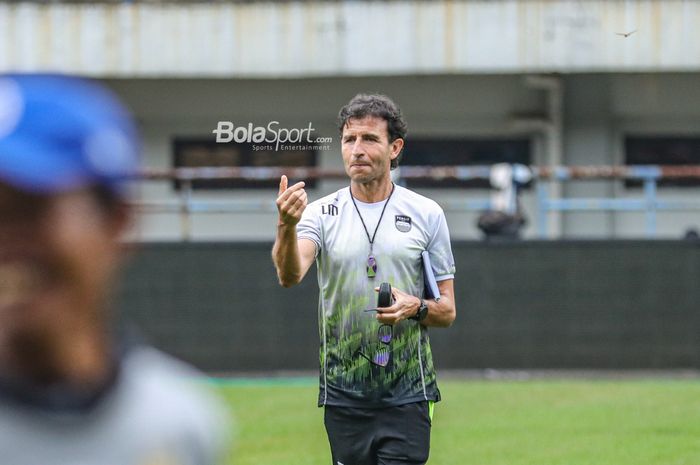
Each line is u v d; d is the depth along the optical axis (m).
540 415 29.02
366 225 14.98
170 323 37.12
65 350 4.89
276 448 25.08
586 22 44.31
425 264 15.03
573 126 47.25
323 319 15.23
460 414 29.23
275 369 37.12
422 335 15.15
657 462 23.45
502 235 39.16
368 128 14.91
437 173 39.62
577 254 36.91
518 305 36.88
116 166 4.77
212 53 45.03
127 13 45.06
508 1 44.41
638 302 36.88
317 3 44.84
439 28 44.56
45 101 4.66
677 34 44.22
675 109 47.00
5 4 44.84
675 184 47.50
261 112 46.88
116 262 4.95
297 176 39.53
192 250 37.16
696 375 36.72
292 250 14.16
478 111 47.00
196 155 47.06
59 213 4.71
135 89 46.47
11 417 4.93
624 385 34.28
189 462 5.27
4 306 4.75
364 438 15.14
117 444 5.06
